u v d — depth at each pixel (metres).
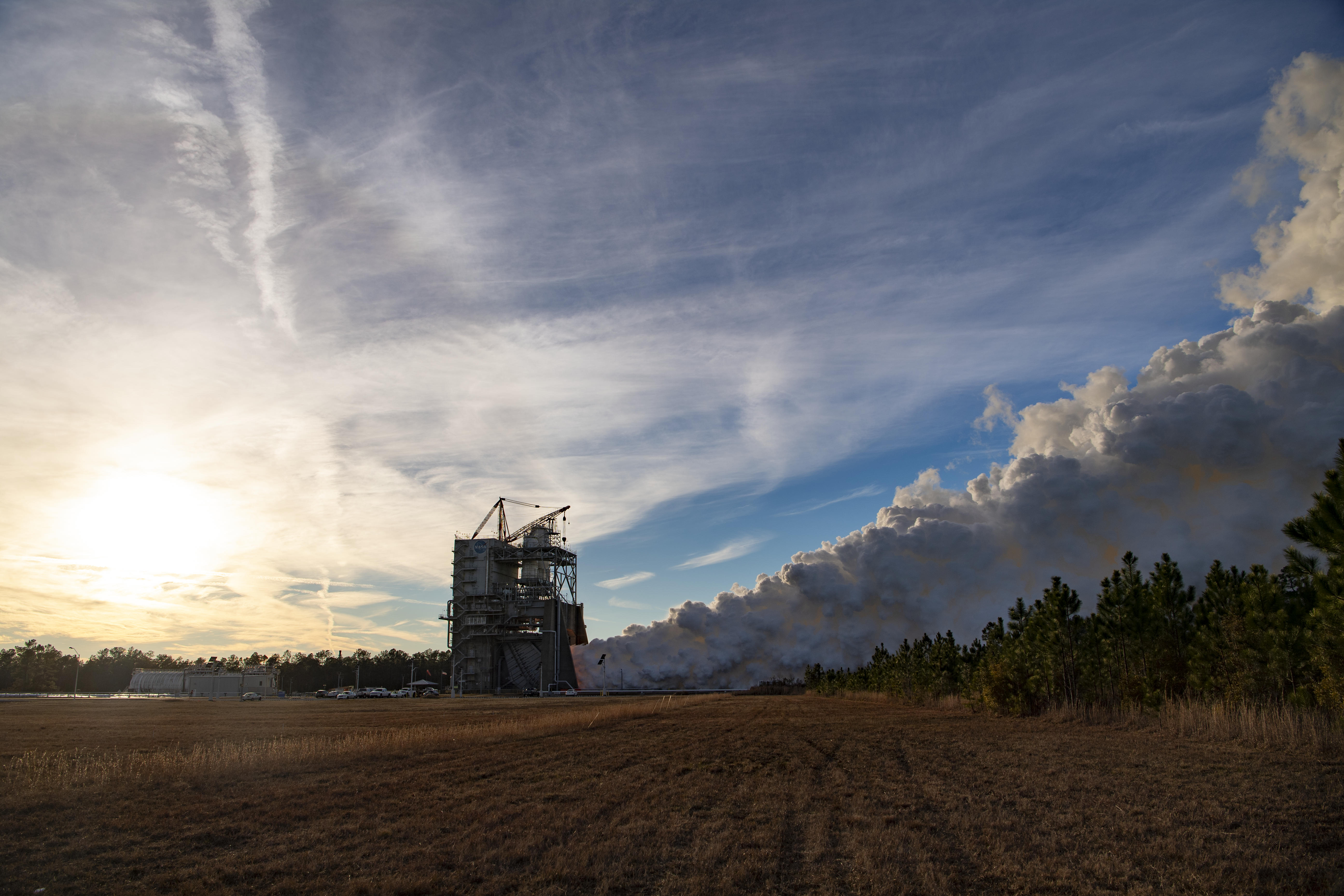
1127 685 40.59
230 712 82.31
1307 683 29.34
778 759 26.61
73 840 15.14
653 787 20.55
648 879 11.69
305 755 28.38
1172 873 11.31
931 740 32.84
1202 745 27.09
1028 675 47.88
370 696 173.62
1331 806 15.62
